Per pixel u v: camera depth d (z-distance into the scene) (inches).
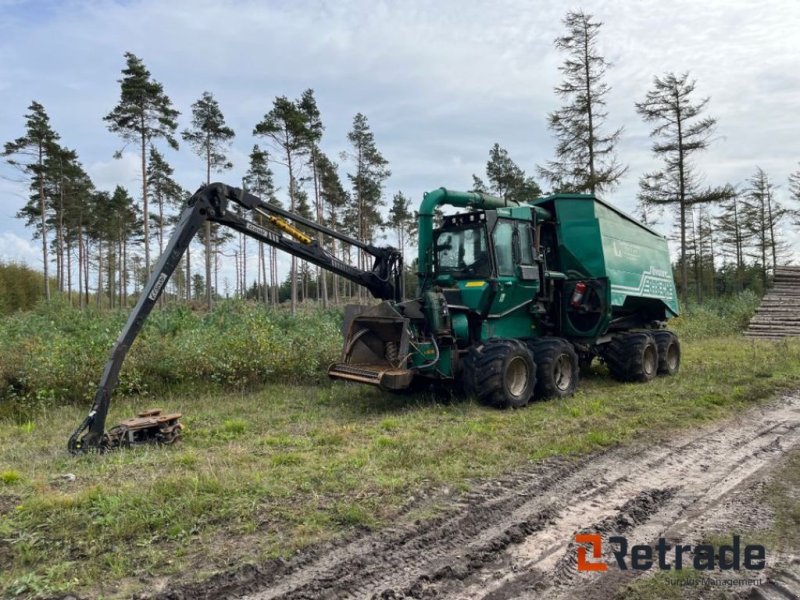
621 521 167.2
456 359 326.6
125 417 294.4
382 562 140.7
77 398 329.7
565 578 135.9
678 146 1005.2
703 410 303.1
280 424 279.6
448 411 303.0
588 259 389.4
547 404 324.8
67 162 1406.3
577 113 917.8
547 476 203.0
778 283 960.3
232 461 213.2
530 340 356.8
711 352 563.8
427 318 320.2
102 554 141.7
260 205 297.4
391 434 256.7
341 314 591.5
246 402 330.0
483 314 335.9
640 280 435.5
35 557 139.8
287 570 135.7
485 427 265.7
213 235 1596.9
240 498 173.5
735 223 1654.8
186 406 320.2
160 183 1364.4
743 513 173.6
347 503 172.4
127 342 249.0
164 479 186.5
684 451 237.0
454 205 362.3
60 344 347.9
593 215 390.3
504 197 374.9
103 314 741.9
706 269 1946.4
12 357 339.6
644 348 407.8
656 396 342.3
